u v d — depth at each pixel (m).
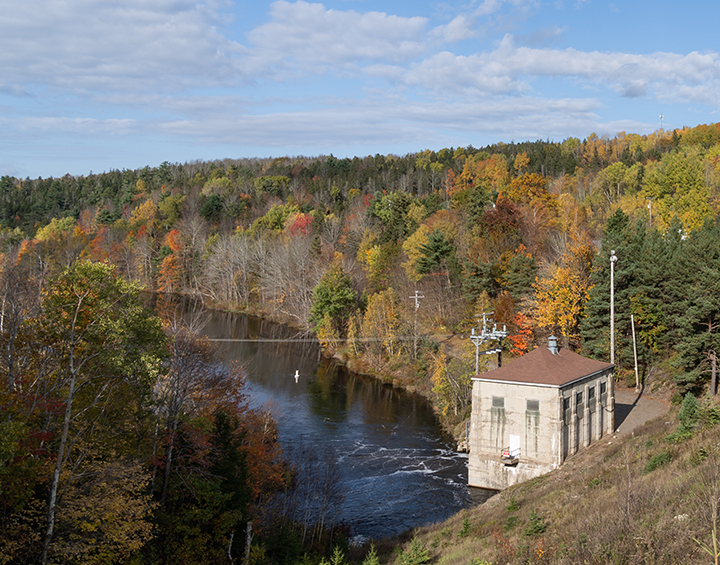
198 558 29.08
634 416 50.12
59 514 24.05
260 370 84.06
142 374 30.19
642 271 57.97
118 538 24.52
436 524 37.47
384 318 84.19
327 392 73.81
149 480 31.23
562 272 62.78
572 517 25.56
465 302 86.12
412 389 74.06
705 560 15.05
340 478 46.78
